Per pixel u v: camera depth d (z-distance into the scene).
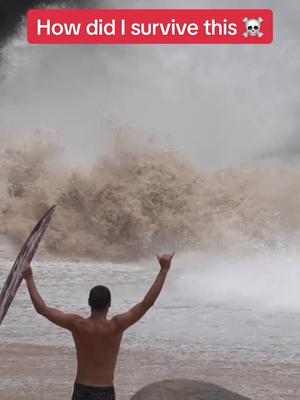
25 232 34.31
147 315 21.03
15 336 18.64
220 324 19.98
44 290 24.56
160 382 9.92
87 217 34.59
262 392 14.16
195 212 34.59
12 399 13.45
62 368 15.71
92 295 9.25
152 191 34.81
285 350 17.47
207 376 15.28
